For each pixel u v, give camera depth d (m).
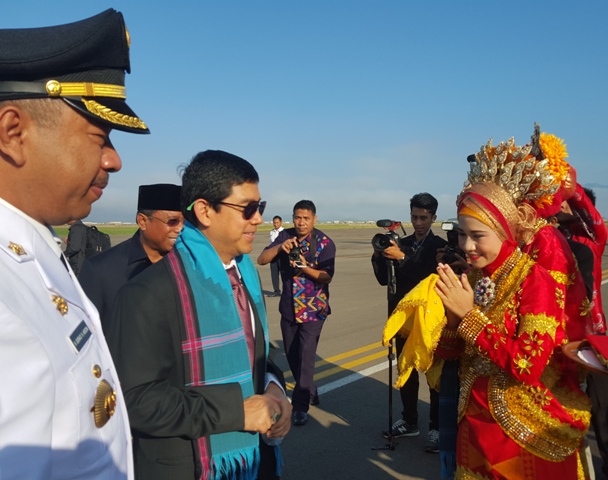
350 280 14.22
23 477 0.75
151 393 1.58
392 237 4.13
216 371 1.74
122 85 1.15
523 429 2.04
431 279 2.36
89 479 0.91
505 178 2.17
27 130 0.98
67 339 0.91
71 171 1.03
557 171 2.23
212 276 1.78
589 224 3.28
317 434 4.27
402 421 4.25
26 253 0.93
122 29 1.12
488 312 2.18
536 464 2.04
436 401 3.93
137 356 1.62
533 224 2.16
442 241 4.16
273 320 8.95
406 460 3.84
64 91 1.01
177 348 1.71
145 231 2.90
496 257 2.18
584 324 2.25
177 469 1.67
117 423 1.04
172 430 1.56
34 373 0.78
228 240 1.86
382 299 10.88
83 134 1.04
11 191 0.99
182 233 1.85
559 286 2.07
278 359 6.57
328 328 8.13
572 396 2.13
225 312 1.78
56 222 1.09
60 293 0.97
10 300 0.80
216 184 1.79
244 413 1.64
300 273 4.67
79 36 1.03
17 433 0.75
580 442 2.16
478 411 2.20
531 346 1.95
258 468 1.89
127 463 1.08
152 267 1.79
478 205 2.16
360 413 4.70
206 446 1.69
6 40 1.01
